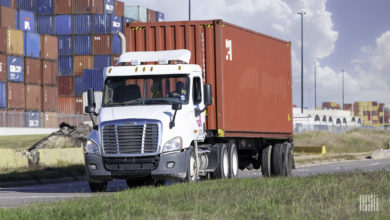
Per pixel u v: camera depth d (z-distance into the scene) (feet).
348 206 47.75
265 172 109.81
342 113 641.81
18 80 338.54
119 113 78.43
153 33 94.99
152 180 85.56
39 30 393.91
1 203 67.41
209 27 92.68
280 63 115.85
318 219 42.06
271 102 111.14
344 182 66.85
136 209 47.26
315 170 144.87
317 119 516.73
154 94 80.53
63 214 46.16
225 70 93.15
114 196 58.80
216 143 93.09
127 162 76.84
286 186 64.90
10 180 108.68
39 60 352.90
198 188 64.34
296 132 360.28
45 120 352.69
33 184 111.55
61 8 394.11
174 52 85.66
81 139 191.83
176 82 81.05
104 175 77.71
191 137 79.77
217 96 91.56
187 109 79.97
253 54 104.01
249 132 101.35
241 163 111.65
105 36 390.21
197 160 81.10
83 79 374.22
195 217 43.34
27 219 44.37
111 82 81.76
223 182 73.46
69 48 392.27
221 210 46.65
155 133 76.69
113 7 418.31
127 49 95.50
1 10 351.67
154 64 84.43
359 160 214.90
